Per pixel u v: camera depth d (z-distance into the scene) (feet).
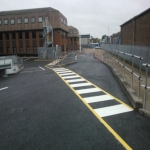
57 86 35.37
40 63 92.48
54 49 112.57
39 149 13.73
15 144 14.52
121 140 14.76
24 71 62.18
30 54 143.95
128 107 22.49
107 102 24.64
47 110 22.08
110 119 18.99
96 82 38.32
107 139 14.97
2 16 143.43
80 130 16.62
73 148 13.74
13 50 146.82
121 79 35.27
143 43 80.53
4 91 32.73
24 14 139.95
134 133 15.88
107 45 156.35
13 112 21.76
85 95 28.37
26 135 15.92
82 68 65.05
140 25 84.64
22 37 143.54
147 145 13.98
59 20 134.72
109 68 61.62
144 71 49.55
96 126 17.39
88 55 148.56
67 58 115.65
